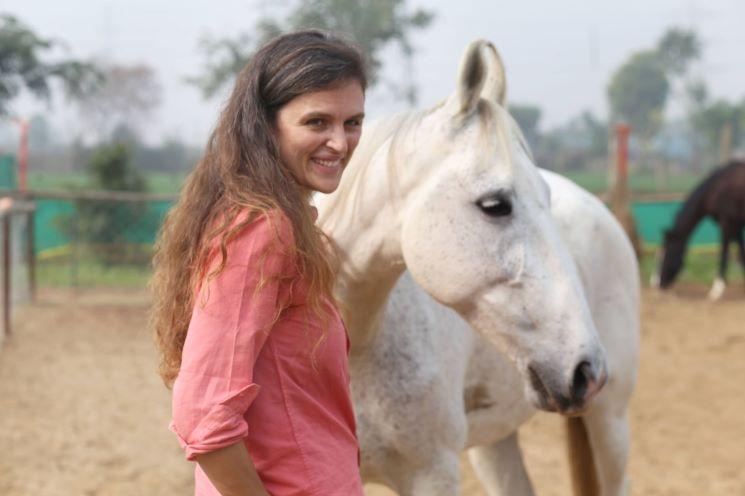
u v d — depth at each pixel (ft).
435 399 7.42
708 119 151.02
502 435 9.22
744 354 25.89
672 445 17.43
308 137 5.21
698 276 42.78
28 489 13.92
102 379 21.43
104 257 41.63
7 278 26.02
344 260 6.99
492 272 6.42
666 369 24.09
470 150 6.52
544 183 6.75
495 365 8.50
